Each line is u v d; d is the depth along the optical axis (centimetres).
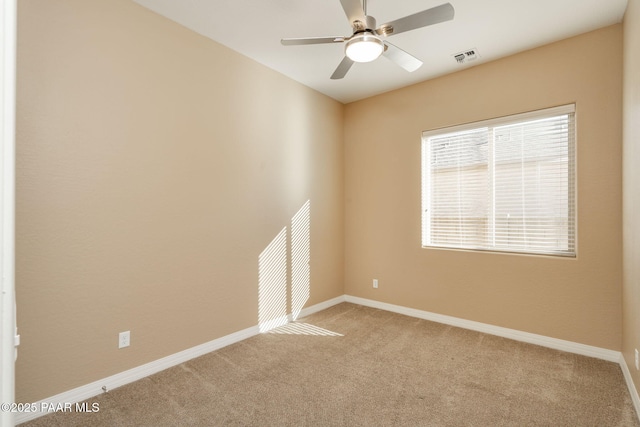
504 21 252
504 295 309
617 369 244
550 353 272
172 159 252
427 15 184
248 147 309
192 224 265
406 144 376
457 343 294
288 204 352
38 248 189
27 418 185
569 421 186
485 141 327
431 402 204
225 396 211
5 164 51
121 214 224
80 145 205
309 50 297
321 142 397
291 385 224
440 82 349
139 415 191
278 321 340
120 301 223
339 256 426
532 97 293
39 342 190
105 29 216
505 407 199
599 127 262
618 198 254
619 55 254
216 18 249
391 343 295
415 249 369
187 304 262
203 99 272
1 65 50
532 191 300
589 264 266
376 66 326
